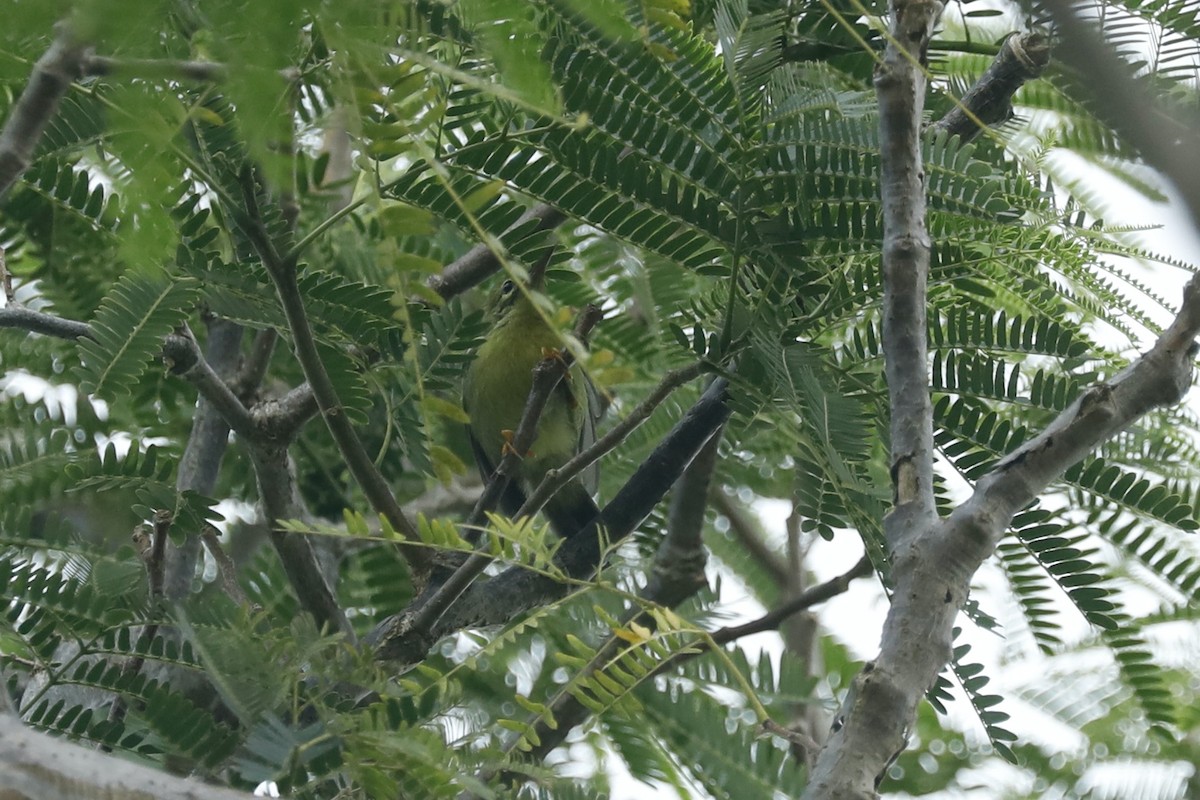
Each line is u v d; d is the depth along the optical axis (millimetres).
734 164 6102
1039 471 4621
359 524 4703
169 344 7566
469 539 7367
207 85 3479
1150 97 4004
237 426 7934
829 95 6082
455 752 4914
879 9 7367
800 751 7973
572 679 5078
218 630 5438
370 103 3254
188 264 6457
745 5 6031
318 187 5605
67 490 7148
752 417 6355
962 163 6129
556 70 5785
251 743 4746
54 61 3354
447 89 4441
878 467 7715
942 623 4383
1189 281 4770
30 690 6918
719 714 7258
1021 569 6465
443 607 7102
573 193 6164
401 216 3480
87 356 6430
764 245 6203
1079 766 8594
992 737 5816
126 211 3117
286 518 8117
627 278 10352
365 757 4719
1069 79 6625
